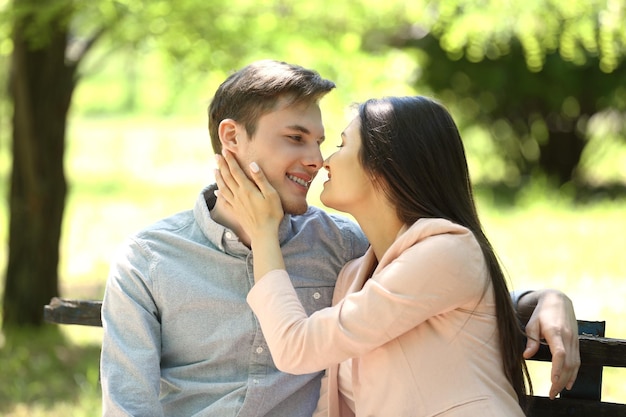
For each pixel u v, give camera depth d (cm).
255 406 268
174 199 1634
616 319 686
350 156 259
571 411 271
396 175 253
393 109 257
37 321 781
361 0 706
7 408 589
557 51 1415
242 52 663
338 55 673
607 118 1644
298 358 244
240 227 277
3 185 1733
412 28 845
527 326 254
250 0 677
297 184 272
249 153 270
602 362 263
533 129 1620
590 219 1284
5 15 658
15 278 780
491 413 234
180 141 2527
